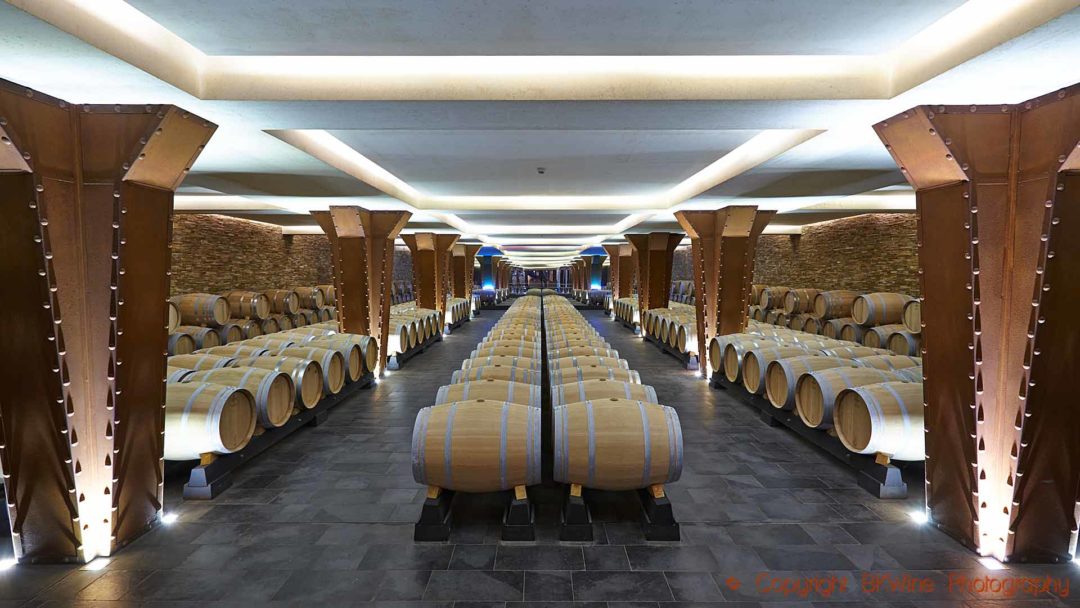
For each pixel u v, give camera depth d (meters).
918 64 3.72
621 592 3.64
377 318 11.28
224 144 5.54
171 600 3.55
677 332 13.55
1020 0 2.92
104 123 3.77
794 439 7.08
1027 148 3.61
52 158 3.61
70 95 3.82
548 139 6.34
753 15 3.18
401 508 4.98
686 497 5.21
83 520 3.97
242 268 15.34
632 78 4.06
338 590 3.66
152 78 3.52
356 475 5.82
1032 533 3.94
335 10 3.10
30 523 3.94
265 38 3.50
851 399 5.55
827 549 4.20
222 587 3.70
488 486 4.29
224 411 5.38
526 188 10.34
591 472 4.25
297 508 4.97
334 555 4.12
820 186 8.53
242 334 13.33
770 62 4.08
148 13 3.15
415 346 14.59
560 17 3.20
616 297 27.56
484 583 3.75
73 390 3.89
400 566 3.96
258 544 4.29
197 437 5.13
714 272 10.99
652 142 6.50
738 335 9.88
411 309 18.02
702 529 4.54
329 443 6.97
